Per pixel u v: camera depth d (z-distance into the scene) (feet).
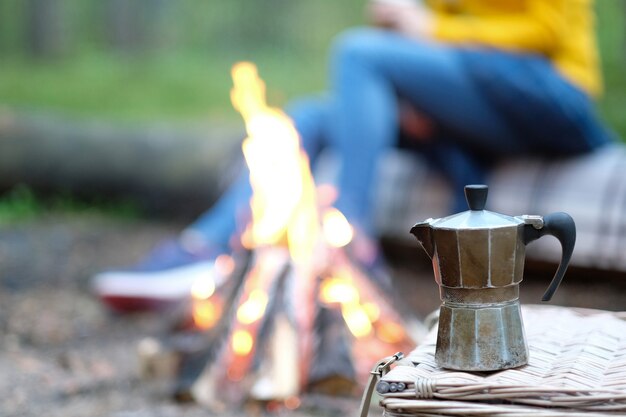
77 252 15.57
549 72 11.83
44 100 31.37
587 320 5.76
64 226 17.62
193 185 17.90
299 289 8.45
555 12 11.69
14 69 40.73
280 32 50.19
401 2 11.87
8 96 31.76
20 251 15.49
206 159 17.76
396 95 11.94
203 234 11.98
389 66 11.46
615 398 4.18
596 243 12.18
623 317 5.84
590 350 5.03
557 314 5.95
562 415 4.13
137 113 29.40
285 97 34.04
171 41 50.80
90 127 18.80
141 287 11.62
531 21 11.76
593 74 12.38
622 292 12.42
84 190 18.98
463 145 13.08
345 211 10.48
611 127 21.81
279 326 8.25
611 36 31.58
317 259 8.70
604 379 4.56
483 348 4.68
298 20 50.08
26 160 18.92
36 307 12.10
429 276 13.92
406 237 13.93
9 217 18.29
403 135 13.29
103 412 7.93
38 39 45.93
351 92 11.16
